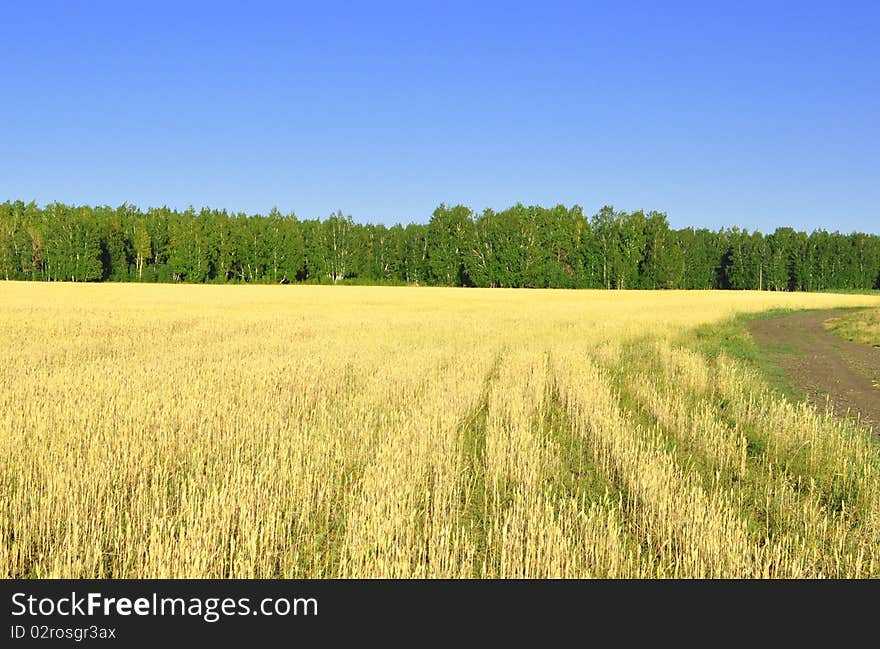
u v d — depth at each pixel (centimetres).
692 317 3912
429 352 1900
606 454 924
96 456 781
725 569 575
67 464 738
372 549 592
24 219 9625
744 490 811
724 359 2084
